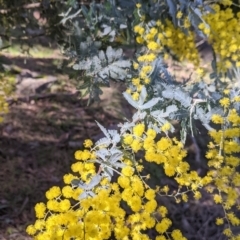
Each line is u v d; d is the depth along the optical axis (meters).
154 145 1.42
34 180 3.12
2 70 2.88
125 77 1.92
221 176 1.49
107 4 2.14
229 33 2.02
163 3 2.09
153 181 3.23
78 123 3.71
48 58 4.46
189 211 3.14
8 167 3.19
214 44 2.07
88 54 2.05
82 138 3.56
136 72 1.88
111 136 1.46
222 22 1.98
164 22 2.11
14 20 2.88
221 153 1.54
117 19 2.14
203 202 3.21
